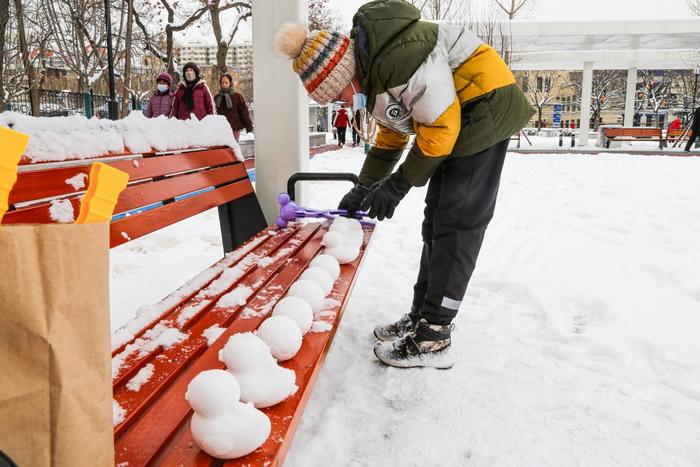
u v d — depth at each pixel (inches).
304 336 64.8
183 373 54.9
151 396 49.9
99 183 29.3
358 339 107.8
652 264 159.0
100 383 30.0
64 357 27.4
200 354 60.6
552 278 147.9
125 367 54.5
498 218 238.1
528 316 122.1
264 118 149.7
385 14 76.1
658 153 705.0
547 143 1047.0
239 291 79.2
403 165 84.1
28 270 26.1
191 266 154.6
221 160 126.1
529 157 608.7
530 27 675.4
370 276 150.5
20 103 614.5
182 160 103.7
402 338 96.3
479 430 76.7
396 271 157.5
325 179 135.9
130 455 41.8
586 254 173.8
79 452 28.6
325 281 79.7
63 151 66.4
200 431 41.2
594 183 355.9
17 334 26.4
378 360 98.2
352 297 132.6
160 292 132.1
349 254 99.6
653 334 110.2
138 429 45.0
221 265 94.2
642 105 2055.9
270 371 49.7
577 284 142.6
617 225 216.8
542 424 78.4
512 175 415.2
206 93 329.7
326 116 1680.6
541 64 984.3
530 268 157.9
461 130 83.2
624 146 907.4
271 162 151.6
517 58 694.5
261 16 143.6
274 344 55.6
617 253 174.7
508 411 81.6
